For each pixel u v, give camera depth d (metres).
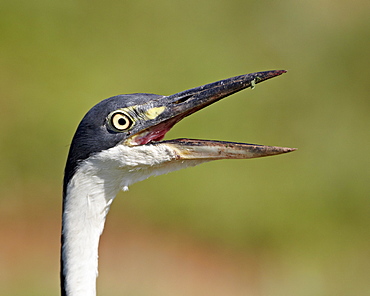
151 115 6.40
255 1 21.09
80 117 16.80
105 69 18.69
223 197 14.85
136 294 11.83
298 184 15.72
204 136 16.59
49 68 18.09
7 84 17.19
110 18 20.16
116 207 14.20
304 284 13.56
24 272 11.80
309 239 14.63
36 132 16.00
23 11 19.25
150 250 13.17
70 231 6.12
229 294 12.46
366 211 15.35
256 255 14.04
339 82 19.47
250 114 17.47
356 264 14.26
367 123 17.97
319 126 17.78
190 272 12.73
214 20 21.09
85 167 6.22
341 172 16.31
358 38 20.52
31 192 14.74
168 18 20.92
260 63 20.09
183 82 19.00
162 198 14.57
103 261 12.54
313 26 20.95
